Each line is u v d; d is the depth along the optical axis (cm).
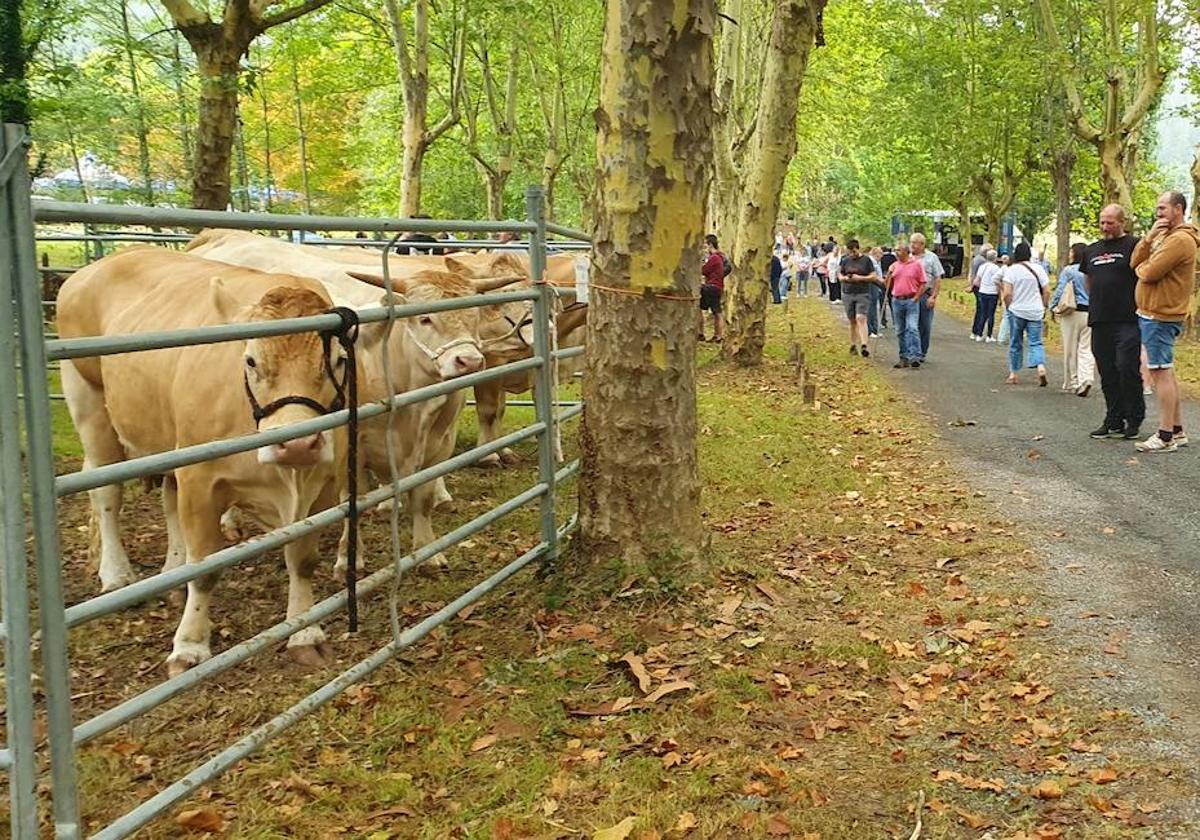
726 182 2306
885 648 549
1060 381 1580
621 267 597
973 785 414
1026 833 380
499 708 484
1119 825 386
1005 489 897
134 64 1775
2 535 312
